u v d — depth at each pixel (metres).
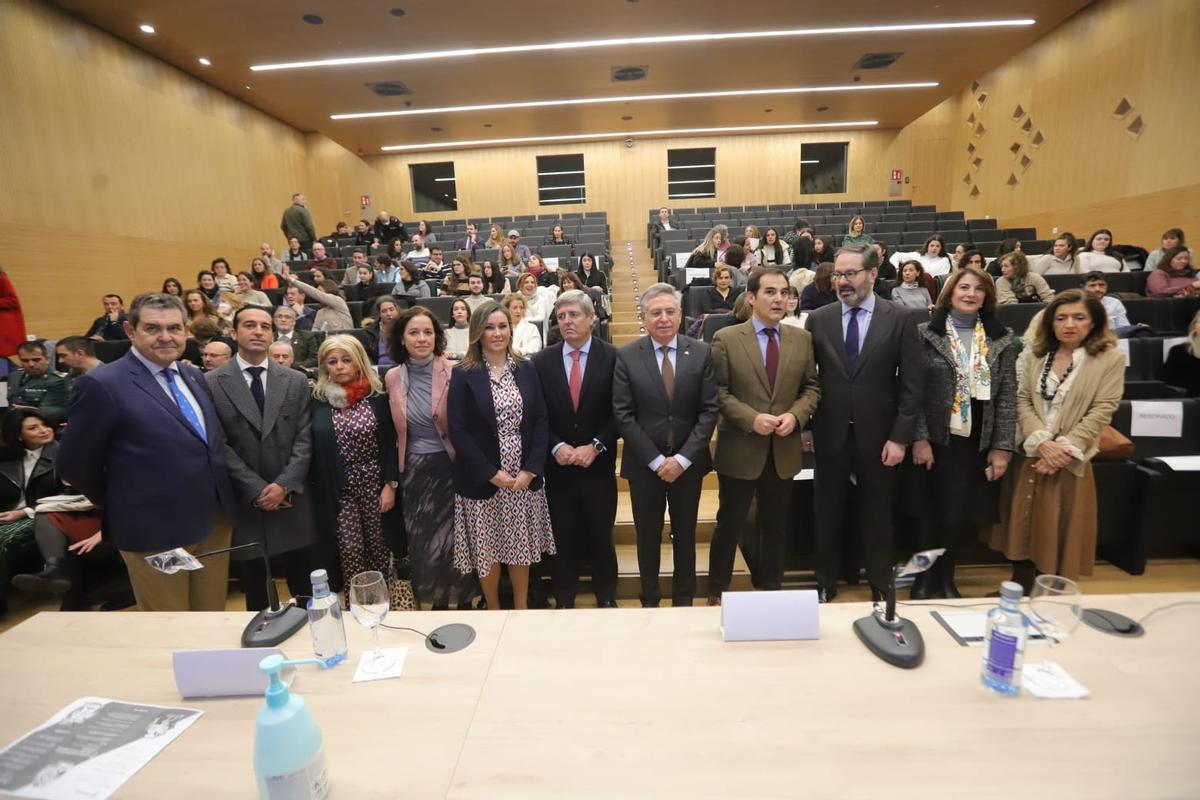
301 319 4.66
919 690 1.04
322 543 2.27
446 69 7.51
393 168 11.63
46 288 5.54
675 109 9.59
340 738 0.96
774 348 2.22
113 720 1.03
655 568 2.28
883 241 7.59
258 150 9.07
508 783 0.86
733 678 1.09
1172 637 1.17
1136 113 6.77
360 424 2.25
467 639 1.25
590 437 2.24
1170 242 4.91
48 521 2.64
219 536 2.09
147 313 1.74
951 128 10.91
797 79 8.32
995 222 8.54
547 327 4.36
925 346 2.22
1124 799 0.80
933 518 2.40
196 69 7.43
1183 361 3.27
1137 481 2.66
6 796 0.87
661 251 7.42
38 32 5.55
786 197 11.52
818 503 2.29
